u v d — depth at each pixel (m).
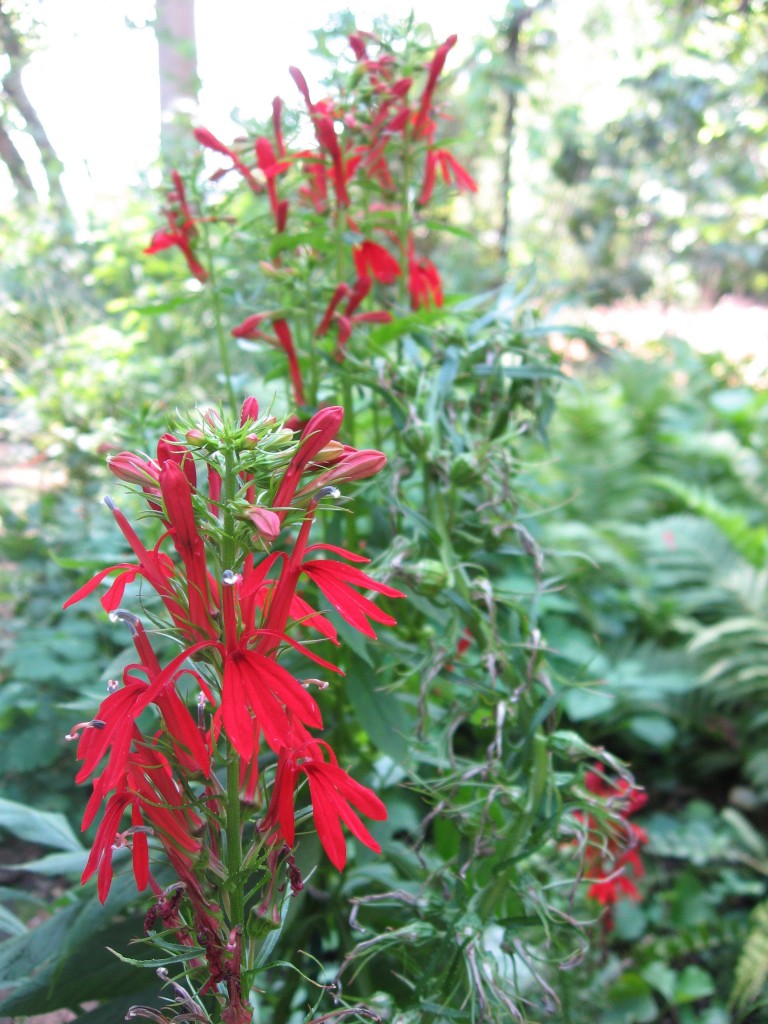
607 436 0.92
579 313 1.43
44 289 0.87
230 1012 0.19
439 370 0.32
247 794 0.19
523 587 0.71
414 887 0.34
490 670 0.27
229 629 0.17
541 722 0.27
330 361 0.34
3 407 0.86
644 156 1.44
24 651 0.52
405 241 0.37
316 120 0.32
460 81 1.29
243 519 0.17
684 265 1.56
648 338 1.62
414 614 0.37
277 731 0.16
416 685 0.37
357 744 0.39
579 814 0.32
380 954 0.33
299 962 0.34
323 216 0.35
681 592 0.82
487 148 1.36
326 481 0.19
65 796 0.53
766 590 0.75
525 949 0.27
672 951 0.51
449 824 0.37
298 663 0.35
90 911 0.27
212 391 0.69
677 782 0.71
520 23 1.31
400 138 0.35
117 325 0.86
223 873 0.19
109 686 0.19
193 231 0.37
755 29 1.34
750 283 1.64
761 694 0.72
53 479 0.85
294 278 0.34
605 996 0.44
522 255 1.45
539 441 0.35
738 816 0.60
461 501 0.33
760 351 1.57
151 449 0.36
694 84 1.38
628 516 0.89
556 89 1.49
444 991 0.26
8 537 0.65
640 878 0.53
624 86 1.43
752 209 1.42
